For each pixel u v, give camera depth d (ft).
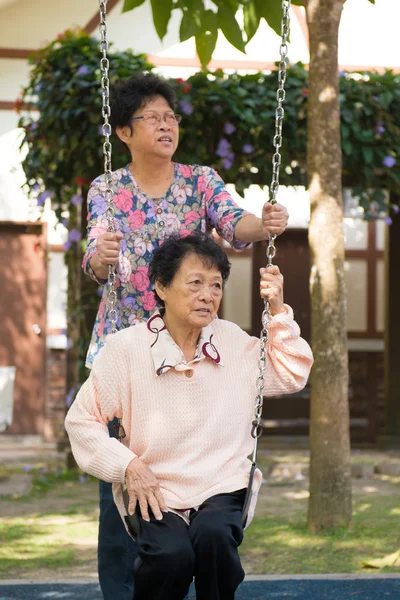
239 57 53.93
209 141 37.50
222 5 26.53
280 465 41.27
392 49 54.80
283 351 14.82
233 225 16.10
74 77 36.42
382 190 40.34
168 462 14.37
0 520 29.96
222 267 14.70
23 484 37.27
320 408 27.35
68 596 20.74
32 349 52.65
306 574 22.65
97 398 14.73
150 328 14.78
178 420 14.33
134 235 16.52
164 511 14.02
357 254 55.93
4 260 52.44
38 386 52.70
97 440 14.38
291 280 55.16
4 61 52.49
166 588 13.58
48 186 39.01
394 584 21.72
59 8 52.95
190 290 14.40
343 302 27.45
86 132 37.14
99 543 16.87
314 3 27.32
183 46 53.67
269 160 37.73
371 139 38.34
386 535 26.86
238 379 14.76
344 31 54.70
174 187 16.80
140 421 14.43
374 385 54.08
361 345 55.16
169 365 14.32
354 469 40.73
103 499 16.72
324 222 27.27
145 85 16.55
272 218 15.06
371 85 38.52
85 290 39.01
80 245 38.83
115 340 14.71
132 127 16.57
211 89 36.88
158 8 26.55
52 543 26.66
